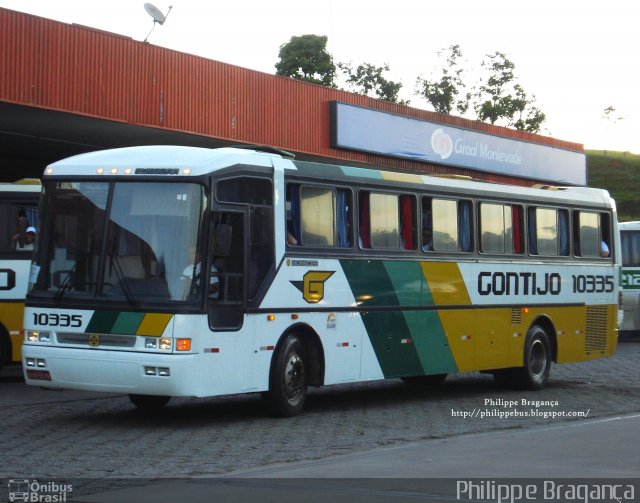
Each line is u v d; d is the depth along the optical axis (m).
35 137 26.25
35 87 21.34
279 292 13.44
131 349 12.13
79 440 11.60
